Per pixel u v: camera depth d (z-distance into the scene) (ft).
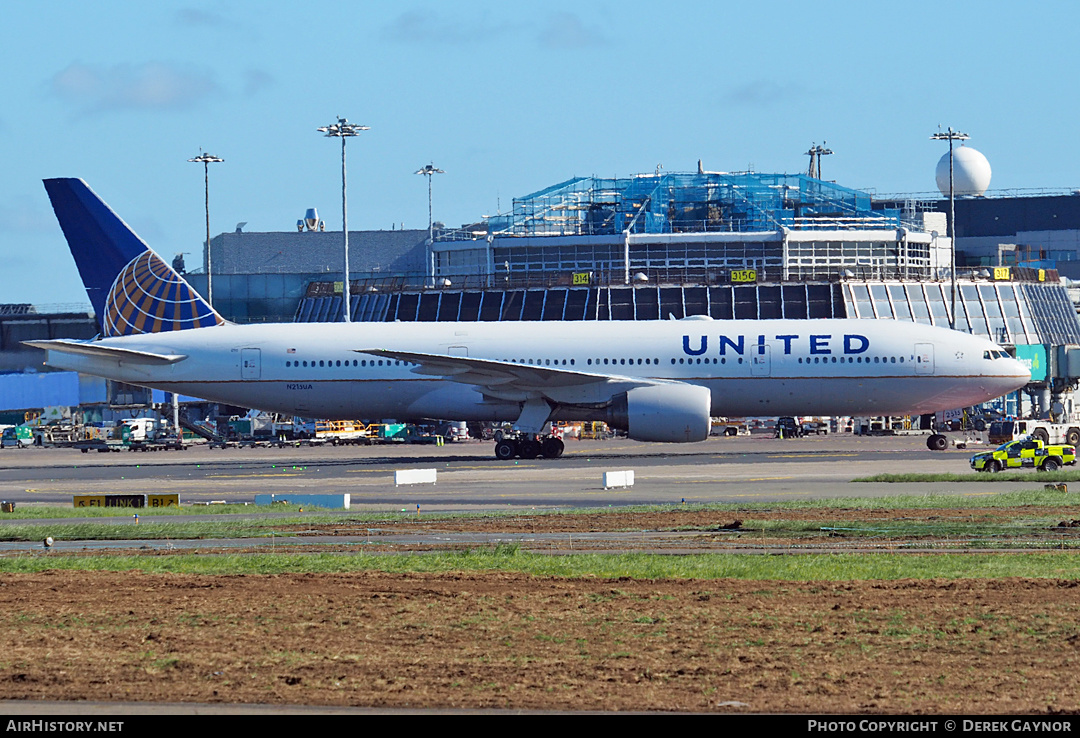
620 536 476.95
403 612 323.37
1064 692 242.99
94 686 251.19
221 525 526.57
